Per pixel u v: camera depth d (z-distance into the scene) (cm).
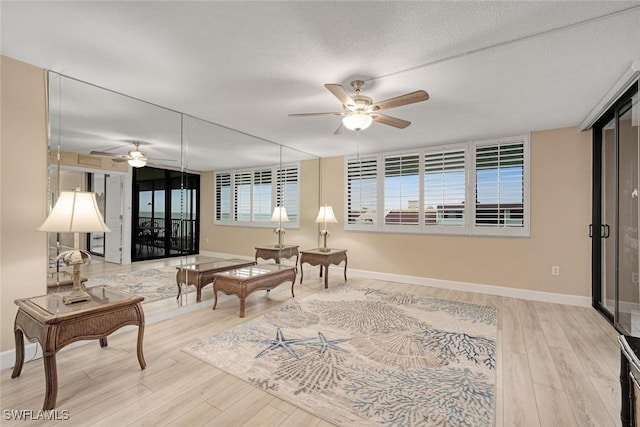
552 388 195
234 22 174
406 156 492
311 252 471
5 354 214
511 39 189
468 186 438
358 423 161
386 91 267
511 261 409
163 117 330
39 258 236
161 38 191
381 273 512
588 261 364
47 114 238
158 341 259
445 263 456
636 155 263
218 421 162
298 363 223
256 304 368
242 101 296
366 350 245
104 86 261
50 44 200
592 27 175
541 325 303
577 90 263
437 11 163
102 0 156
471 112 319
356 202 541
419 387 194
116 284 312
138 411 169
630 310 275
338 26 177
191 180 391
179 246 377
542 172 389
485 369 217
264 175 486
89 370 211
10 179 221
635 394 128
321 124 368
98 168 293
